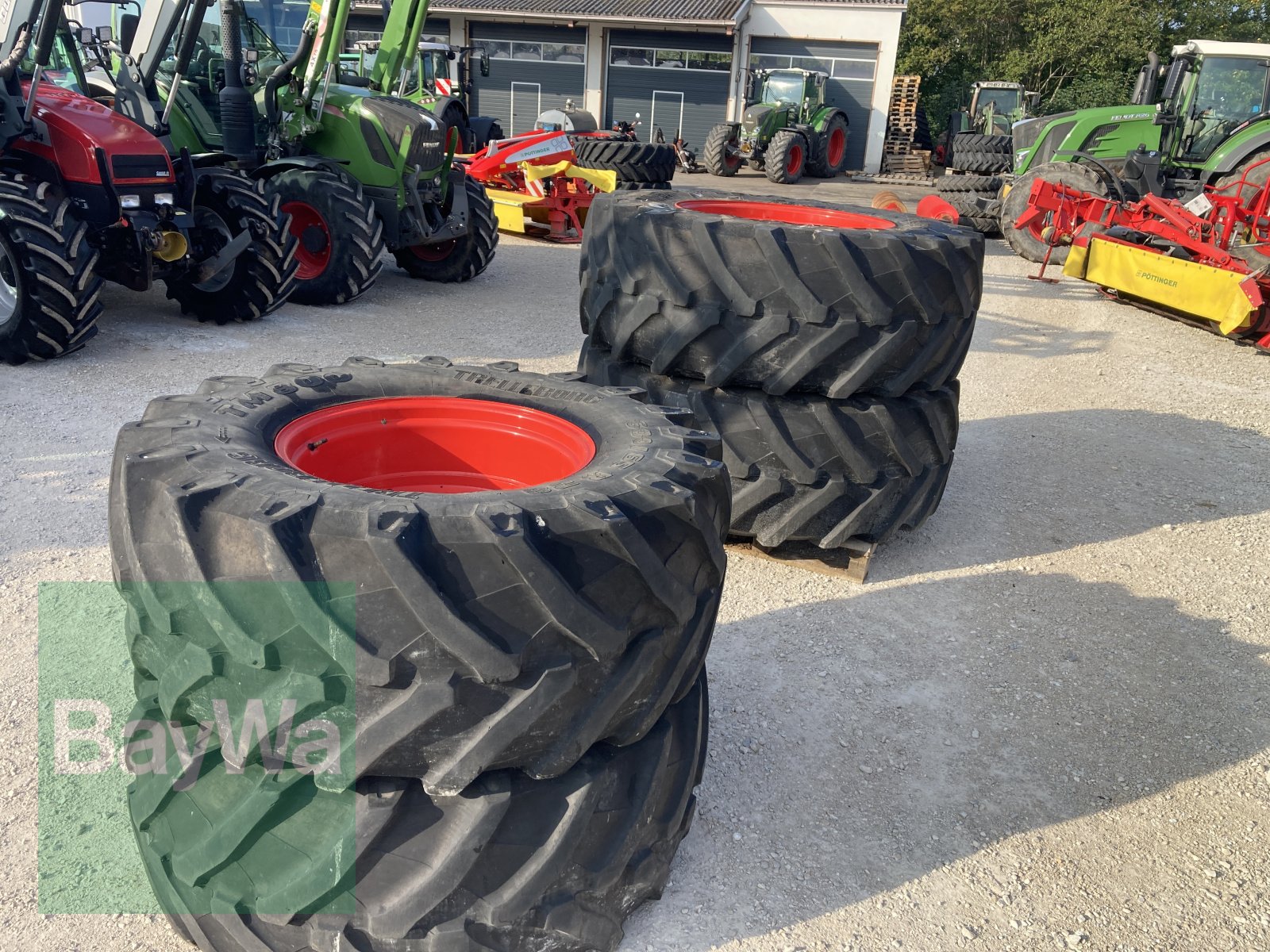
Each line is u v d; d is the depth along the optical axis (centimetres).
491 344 671
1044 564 398
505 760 158
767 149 2053
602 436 212
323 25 739
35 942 191
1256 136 1050
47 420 461
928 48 3362
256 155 747
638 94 2469
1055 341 789
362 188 778
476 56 1647
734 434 351
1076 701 304
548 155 1070
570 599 154
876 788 258
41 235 518
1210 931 218
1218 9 3253
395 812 158
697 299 340
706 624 190
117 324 655
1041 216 1094
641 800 182
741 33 2386
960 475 490
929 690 304
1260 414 619
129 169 562
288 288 675
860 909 216
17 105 538
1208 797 263
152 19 580
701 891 217
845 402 348
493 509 156
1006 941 211
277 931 163
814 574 378
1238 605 371
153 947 192
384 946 160
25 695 264
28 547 341
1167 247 899
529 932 169
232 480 161
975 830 245
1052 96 3206
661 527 171
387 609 147
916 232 368
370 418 226
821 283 326
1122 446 546
